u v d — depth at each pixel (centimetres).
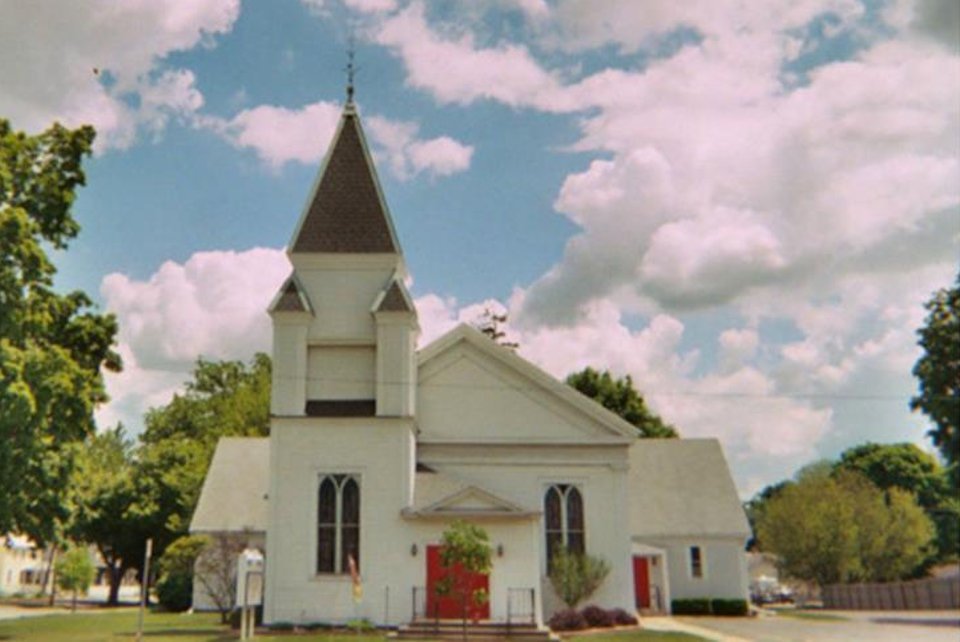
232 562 3747
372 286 3188
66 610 4847
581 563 3228
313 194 3300
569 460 3409
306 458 3003
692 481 4281
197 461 5684
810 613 4269
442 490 3097
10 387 2253
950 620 3588
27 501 2578
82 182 2827
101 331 2870
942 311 1540
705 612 3931
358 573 2912
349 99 3456
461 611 2905
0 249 2430
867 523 5269
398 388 3050
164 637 2650
